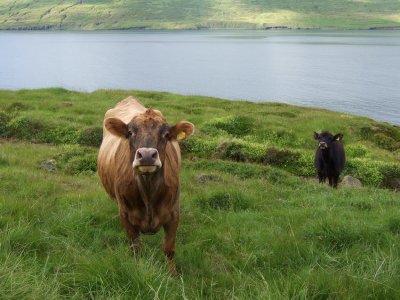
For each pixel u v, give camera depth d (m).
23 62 156.38
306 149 26.00
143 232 7.71
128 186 7.46
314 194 14.43
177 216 7.85
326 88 92.81
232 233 9.62
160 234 9.31
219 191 12.74
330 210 11.34
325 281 6.34
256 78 111.94
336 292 6.05
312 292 6.07
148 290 6.07
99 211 10.28
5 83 102.62
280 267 7.80
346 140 28.95
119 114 10.70
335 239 9.02
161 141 6.92
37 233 8.27
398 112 66.50
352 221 9.72
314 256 7.94
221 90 92.56
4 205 9.80
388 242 8.62
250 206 12.35
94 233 9.09
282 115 34.12
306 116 33.72
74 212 9.73
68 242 8.06
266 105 40.56
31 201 10.84
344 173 22.31
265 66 142.38
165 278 6.51
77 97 36.19
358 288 6.16
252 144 23.53
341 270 7.12
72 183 14.13
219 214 11.22
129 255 7.36
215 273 7.62
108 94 38.34
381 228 9.40
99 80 109.50
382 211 11.23
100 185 13.98
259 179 17.19
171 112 30.97
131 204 7.57
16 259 6.66
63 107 30.66
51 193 12.43
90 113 29.70
